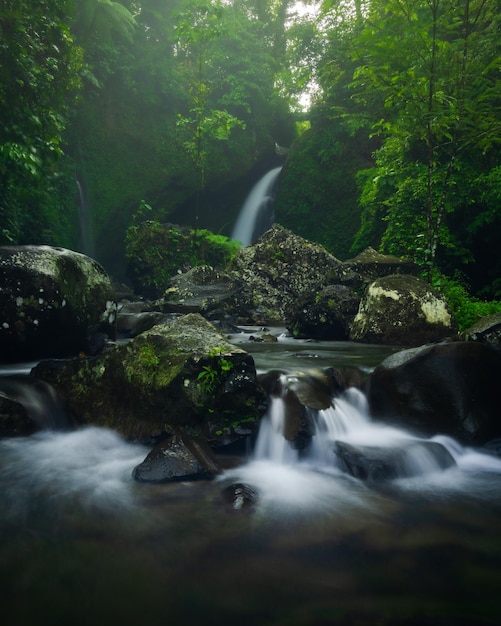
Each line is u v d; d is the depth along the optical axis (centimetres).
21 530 248
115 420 405
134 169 2008
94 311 593
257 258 1305
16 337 514
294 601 190
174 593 195
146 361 401
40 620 177
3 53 692
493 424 425
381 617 180
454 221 1145
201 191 2189
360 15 979
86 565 216
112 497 290
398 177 1152
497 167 999
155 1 2092
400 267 1066
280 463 368
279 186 2100
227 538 243
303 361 541
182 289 1173
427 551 232
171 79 2059
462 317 806
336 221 1948
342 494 306
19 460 351
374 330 765
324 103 2038
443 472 356
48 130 774
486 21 1019
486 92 806
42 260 537
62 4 806
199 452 344
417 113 842
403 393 428
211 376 376
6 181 755
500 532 255
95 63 1864
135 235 1650
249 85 2170
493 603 189
